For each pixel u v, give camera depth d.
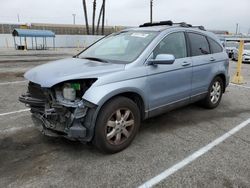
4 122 5.24
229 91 8.48
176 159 3.90
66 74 3.74
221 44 6.46
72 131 3.64
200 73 5.52
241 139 4.65
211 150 4.20
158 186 3.26
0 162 3.74
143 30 5.04
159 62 4.28
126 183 3.31
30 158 3.86
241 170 3.62
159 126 5.18
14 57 19.25
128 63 4.21
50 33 32.53
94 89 3.66
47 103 3.86
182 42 5.18
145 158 3.92
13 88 8.26
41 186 3.22
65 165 3.69
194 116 5.80
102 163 3.75
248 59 18.44
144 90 4.27
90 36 40.28
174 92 4.91
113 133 3.95
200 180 3.38
